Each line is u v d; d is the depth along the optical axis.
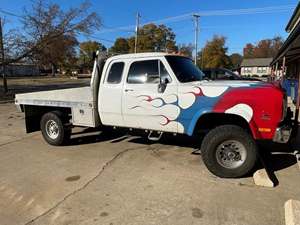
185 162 5.71
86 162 5.86
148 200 4.20
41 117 7.85
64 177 5.12
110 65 6.09
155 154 6.24
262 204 4.00
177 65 5.56
